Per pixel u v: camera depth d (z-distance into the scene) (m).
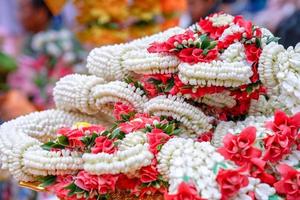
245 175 0.79
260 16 1.97
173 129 0.87
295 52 0.86
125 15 1.87
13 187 1.48
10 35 2.07
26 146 0.92
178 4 1.90
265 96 0.93
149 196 0.86
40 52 1.85
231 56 0.87
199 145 0.83
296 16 1.57
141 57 0.91
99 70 0.98
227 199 0.79
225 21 0.93
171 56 0.88
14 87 1.80
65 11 2.10
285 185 0.81
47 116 1.01
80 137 0.87
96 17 1.86
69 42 1.86
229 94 0.89
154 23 1.89
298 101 0.85
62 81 1.01
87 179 0.84
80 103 0.98
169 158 0.83
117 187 0.86
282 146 0.83
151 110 0.91
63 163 0.87
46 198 1.47
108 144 0.84
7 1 2.32
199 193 0.78
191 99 0.91
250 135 0.82
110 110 0.98
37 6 1.97
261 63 0.87
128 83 0.95
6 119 1.71
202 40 0.87
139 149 0.83
